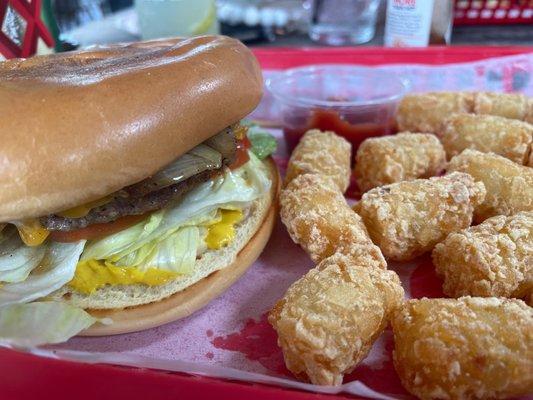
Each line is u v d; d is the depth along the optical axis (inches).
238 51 4.2
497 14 9.8
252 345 3.8
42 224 3.3
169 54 3.9
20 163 3.0
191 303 3.8
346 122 6.2
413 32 7.8
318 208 4.4
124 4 10.2
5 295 3.5
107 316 3.6
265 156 5.3
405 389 3.4
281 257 4.7
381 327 3.6
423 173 5.4
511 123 5.6
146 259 3.7
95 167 3.1
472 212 4.6
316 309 3.4
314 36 9.3
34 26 6.2
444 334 3.2
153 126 3.3
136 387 3.2
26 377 3.3
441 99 6.3
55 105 3.1
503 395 3.2
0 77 3.5
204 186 4.0
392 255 4.5
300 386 3.1
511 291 3.9
